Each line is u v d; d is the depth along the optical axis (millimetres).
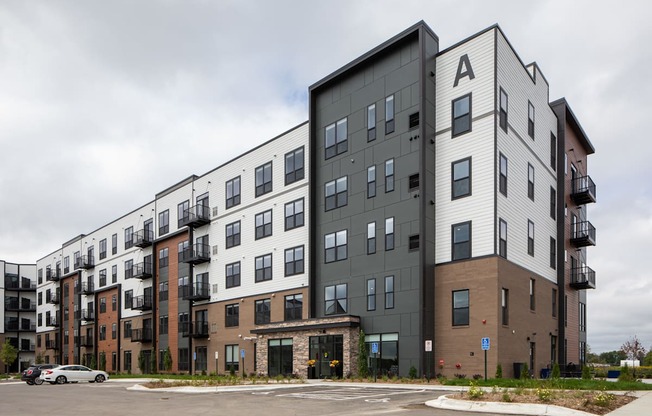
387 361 28406
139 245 53844
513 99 29078
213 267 44062
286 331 32875
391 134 30266
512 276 26906
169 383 28234
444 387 21812
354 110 32844
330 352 30188
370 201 30984
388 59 31062
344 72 33438
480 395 15453
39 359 76062
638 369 37156
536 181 31906
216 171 45281
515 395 15422
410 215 28531
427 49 29188
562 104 36594
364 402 17031
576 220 38750
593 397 14578
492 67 26953
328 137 34500
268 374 33938
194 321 45500
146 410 16438
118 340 57469
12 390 29109
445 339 26688
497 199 26062
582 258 40188
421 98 28547
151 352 50906
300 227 36031
